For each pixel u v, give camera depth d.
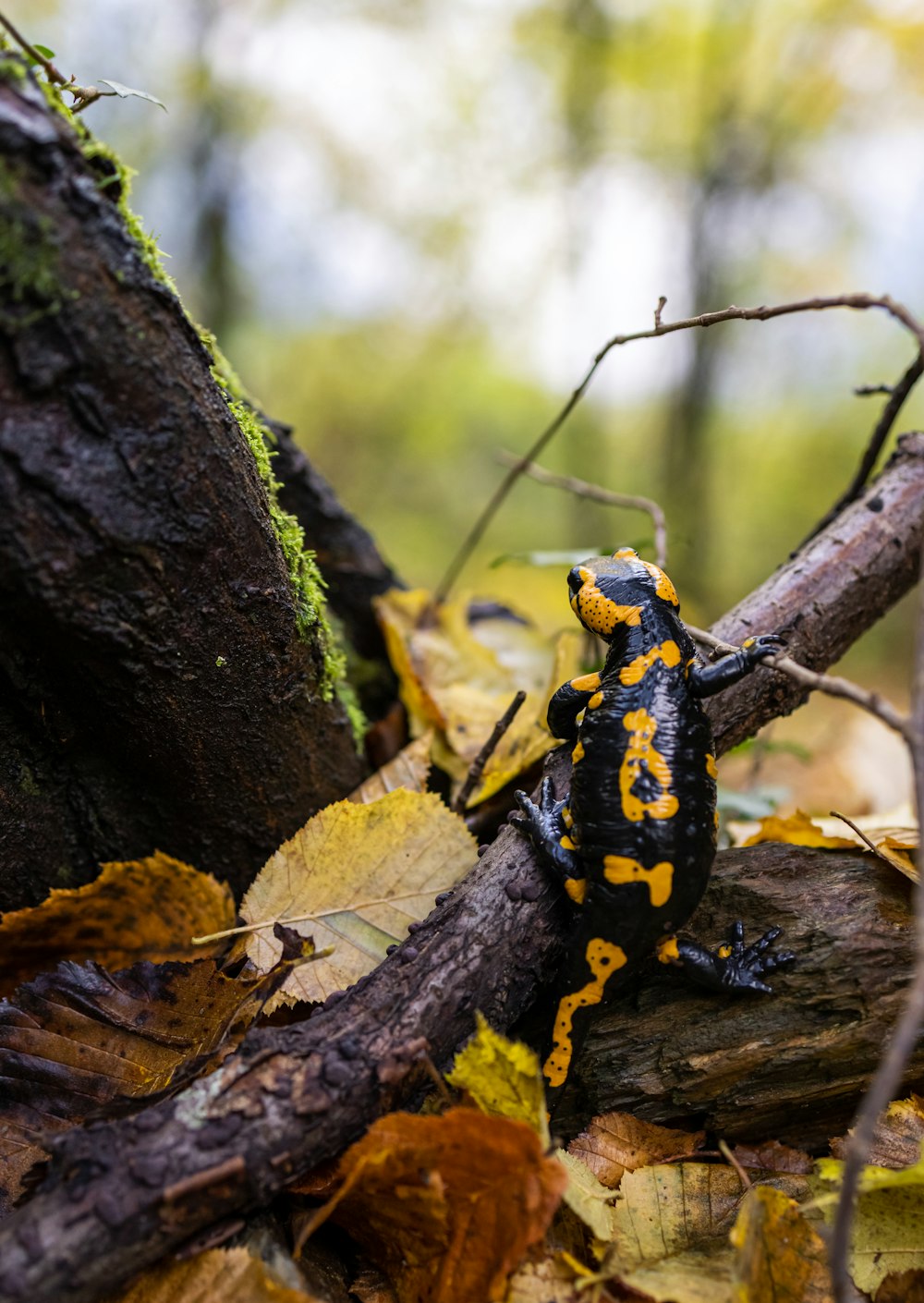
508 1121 0.21
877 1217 0.23
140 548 0.23
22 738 0.26
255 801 0.29
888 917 0.26
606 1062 0.26
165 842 0.29
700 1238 0.24
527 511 1.49
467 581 1.26
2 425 0.21
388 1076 0.22
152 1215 0.21
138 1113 0.23
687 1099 0.25
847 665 1.13
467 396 1.53
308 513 0.37
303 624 0.27
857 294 0.24
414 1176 0.22
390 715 0.38
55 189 0.21
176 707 0.26
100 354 0.22
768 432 1.38
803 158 1.07
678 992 0.26
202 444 0.24
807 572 0.30
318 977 0.26
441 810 0.28
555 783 0.28
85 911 0.27
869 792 0.46
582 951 0.25
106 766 0.28
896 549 0.31
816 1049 0.25
